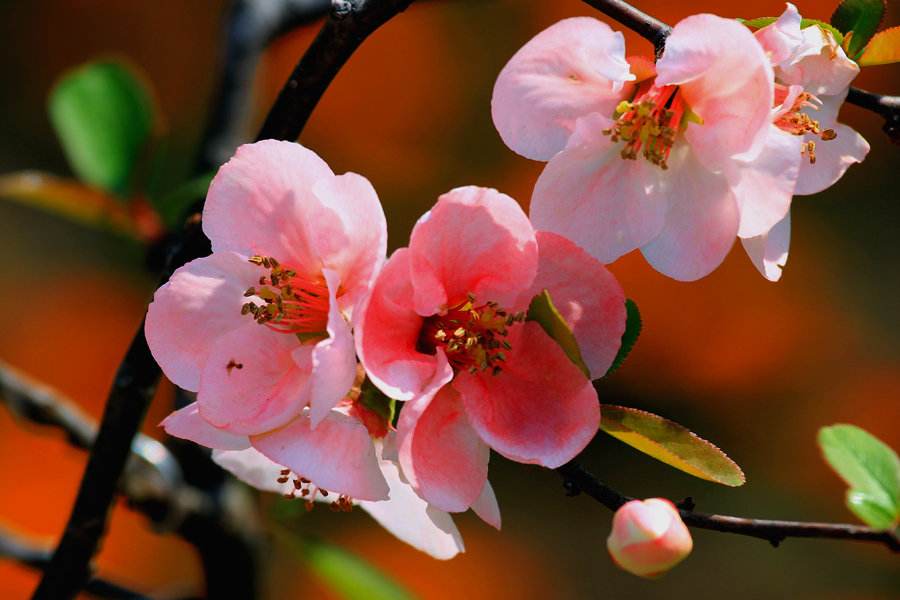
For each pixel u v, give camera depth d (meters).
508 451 0.90
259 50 1.07
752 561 1.75
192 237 0.95
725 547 1.77
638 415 0.90
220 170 0.90
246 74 1.07
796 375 1.86
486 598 1.77
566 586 1.75
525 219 0.90
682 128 0.92
